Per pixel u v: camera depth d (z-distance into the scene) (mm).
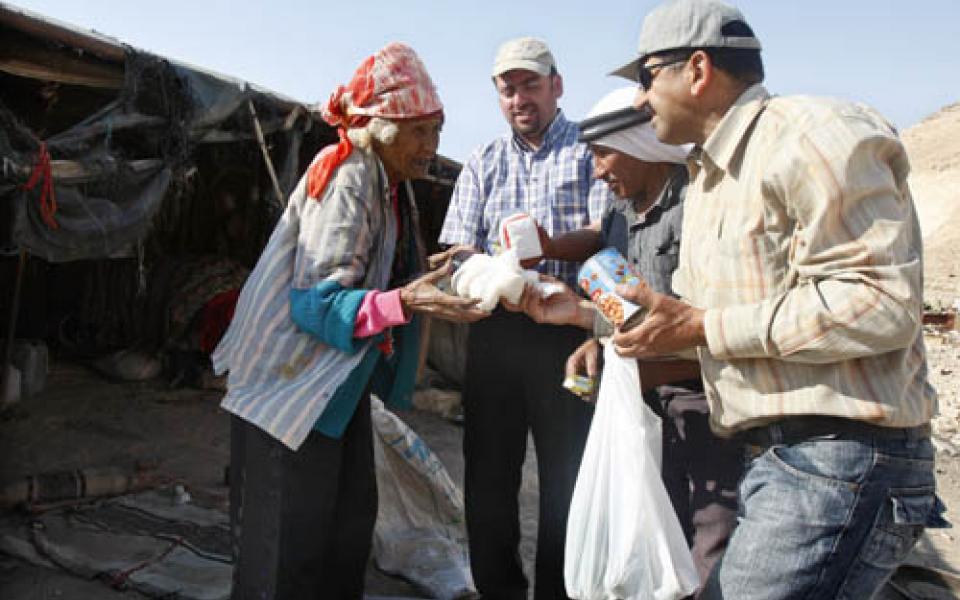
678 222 2367
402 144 2254
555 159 3010
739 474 2326
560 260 2760
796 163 1482
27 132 3916
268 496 2260
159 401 6398
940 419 7844
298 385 2195
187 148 4766
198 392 6773
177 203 7816
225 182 7961
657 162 2406
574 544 1965
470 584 3316
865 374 1518
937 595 3689
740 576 1630
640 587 1839
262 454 2260
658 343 1678
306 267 2176
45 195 3947
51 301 7727
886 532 1552
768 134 1599
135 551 3434
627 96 2402
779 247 1588
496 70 2953
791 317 1476
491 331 2869
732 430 1743
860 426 1549
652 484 1879
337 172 2229
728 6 1718
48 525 3604
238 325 2342
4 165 3742
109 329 7551
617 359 2000
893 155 1495
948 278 26672
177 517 3855
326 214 2186
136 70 4402
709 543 2334
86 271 7676
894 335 1408
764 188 1550
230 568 3342
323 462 2307
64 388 6480
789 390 1579
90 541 3488
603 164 2480
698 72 1700
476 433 2961
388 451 3703
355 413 2617
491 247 3092
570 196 2992
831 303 1430
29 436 5164
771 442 1669
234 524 2461
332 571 2639
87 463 4773
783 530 1579
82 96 5203
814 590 1565
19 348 6188
